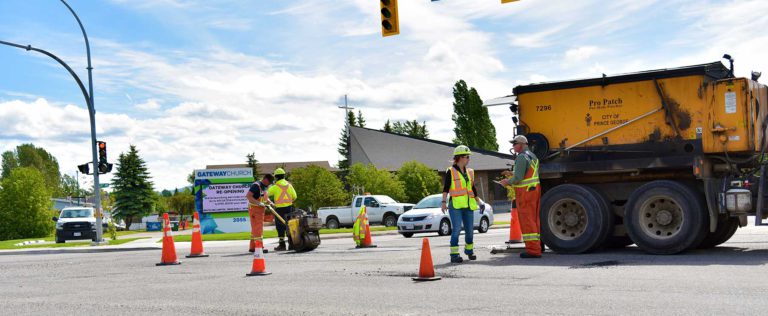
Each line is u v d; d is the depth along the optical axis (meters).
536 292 8.47
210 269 13.52
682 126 12.66
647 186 12.69
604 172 13.44
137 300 9.34
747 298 7.39
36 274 14.13
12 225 56.38
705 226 12.32
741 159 12.52
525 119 14.09
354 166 60.81
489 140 82.50
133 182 82.81
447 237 23.92
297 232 17.81
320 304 8.31
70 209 37.19
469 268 11.40
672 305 7.18
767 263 10.52
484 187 69.50
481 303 7.84
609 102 13.33
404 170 62.53
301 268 12.84
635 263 11.28
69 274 13.80
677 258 11.83
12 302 9.66
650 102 12.95
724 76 13.00
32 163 147.38
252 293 9.55
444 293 8.72
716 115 12.40
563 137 13.73
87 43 28.36
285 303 8.52
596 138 13.43
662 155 12.81
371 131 74.75
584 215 13.38
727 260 11.17
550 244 13.55
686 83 12.66
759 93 12.84
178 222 67.44
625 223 12.88
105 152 28.22
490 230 30.83
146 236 38.12
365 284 9.97
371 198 41.00
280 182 18.88
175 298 9.38
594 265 11.16
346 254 15.98
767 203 12.19
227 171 36.22
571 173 13.80
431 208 27.66
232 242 26.23
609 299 7.71
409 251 15.91
